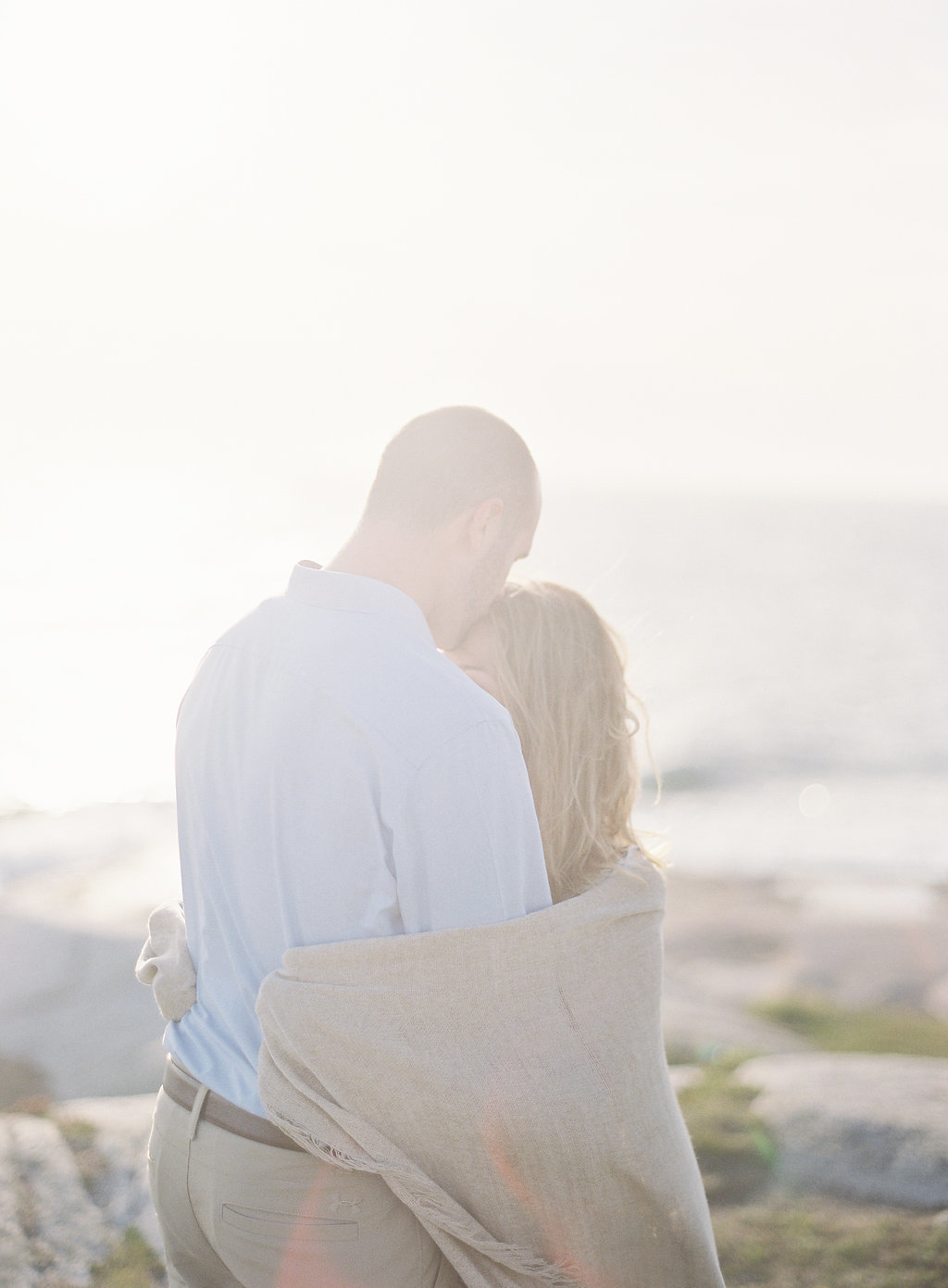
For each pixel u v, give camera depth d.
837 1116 3.87
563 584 2.14
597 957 1.50
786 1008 7.93
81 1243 2.81
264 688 1.49
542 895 1.49
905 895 14.01
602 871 1.80
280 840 1.43
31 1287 2.61
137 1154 3.23
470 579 1.64
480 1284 1.46
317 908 1.41
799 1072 4.29
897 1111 3.86
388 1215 1.44
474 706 1.41
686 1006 7.73
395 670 1.42
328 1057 1.37
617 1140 1.47
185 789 1.59
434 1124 1.39
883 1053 6.91
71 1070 6.00
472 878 1.38
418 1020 1.38
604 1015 1.50
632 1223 1.50
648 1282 1.52
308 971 1.38
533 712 1.94
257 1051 1.47
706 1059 6.48
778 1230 3.28
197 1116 1.49
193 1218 1.52
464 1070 1.39
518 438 1.65
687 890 14.30
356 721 1.38
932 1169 3.50
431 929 1.39
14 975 7.73
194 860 1.58
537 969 1.43
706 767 27.69
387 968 1.37
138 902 10.87
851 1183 3.50
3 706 26.36
